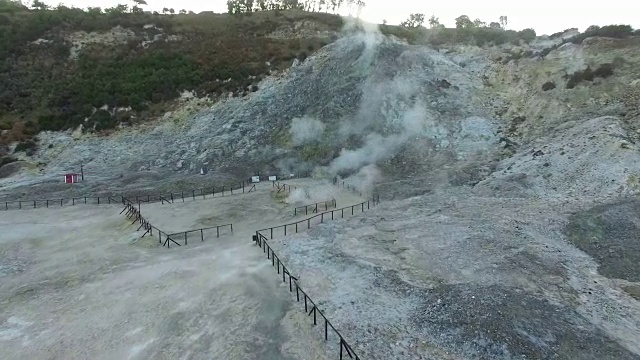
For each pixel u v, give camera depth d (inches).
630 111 1378.0
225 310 694.5
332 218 1130.0
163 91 2171.5
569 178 1189.7
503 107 1754.4
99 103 2070.6
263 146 1777.8
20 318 706.2
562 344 581.0
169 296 748.6
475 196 1216.8
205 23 2942.9
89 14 2827.3
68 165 1737.2
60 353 606.5
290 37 2780.5
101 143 1882.4
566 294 699.4
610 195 1068.5
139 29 2704.2
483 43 2347.4
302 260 868.6
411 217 1083.3
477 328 614.2
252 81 2208.4
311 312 674.8
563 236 912.3
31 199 1413.6
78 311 719.1
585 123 1402.6
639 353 564.7
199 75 2267.5
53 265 917.8
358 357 564.4
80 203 1385.3
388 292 729.6
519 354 564.7
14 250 1013.8
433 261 824.9
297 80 2138.3
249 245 971.3
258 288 760.3
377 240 940.6
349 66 2068.2
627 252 815.7
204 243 999.0
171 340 623.2
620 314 650.8
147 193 1423.5
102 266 895.7
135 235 1061.1
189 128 1946.4
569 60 1743.4
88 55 2412.6
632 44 1633.9
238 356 578.6
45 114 2030.0
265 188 1469.0
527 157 1374.3
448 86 1903.3
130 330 654.5
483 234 918.4
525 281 732.7
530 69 1844.2
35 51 2402.8
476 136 1600.6
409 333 622.8
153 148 1831.9
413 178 1425.9
